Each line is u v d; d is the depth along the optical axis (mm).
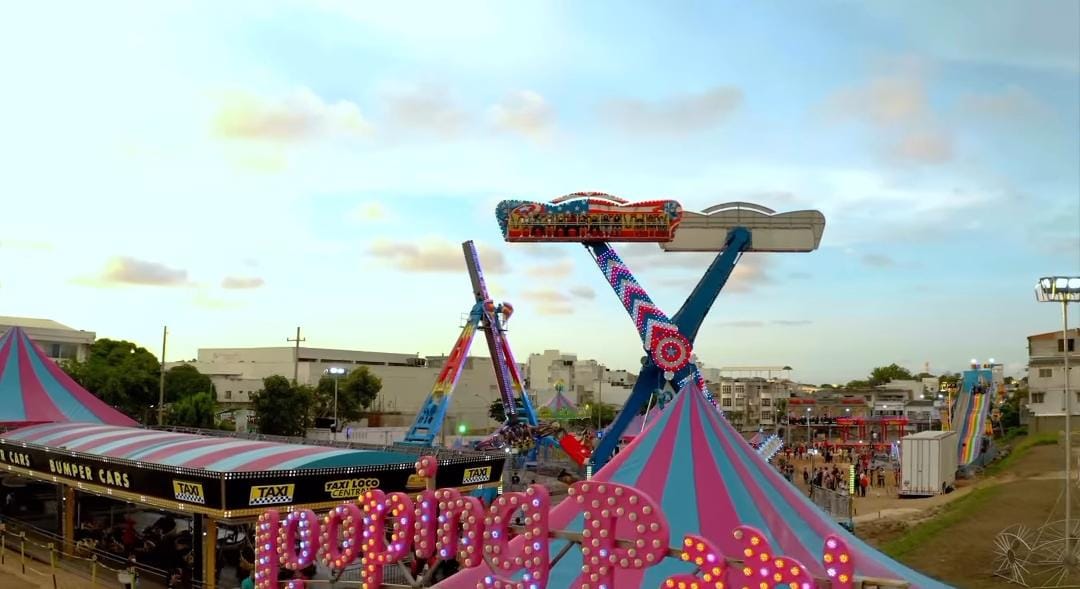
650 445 18000
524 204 48062
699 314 47625
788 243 48656
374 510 15656
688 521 16234
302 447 29016
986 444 85125
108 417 48031
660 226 47625
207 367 142000
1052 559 31812
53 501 46656
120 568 30031
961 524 41000
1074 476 54406
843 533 17375
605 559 13195
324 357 146250
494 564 14203
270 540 16969
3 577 30594
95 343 92188
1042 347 96688
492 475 32656
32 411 45000
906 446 60312
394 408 134500
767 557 12188
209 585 25922
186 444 30344
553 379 184875
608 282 47812
